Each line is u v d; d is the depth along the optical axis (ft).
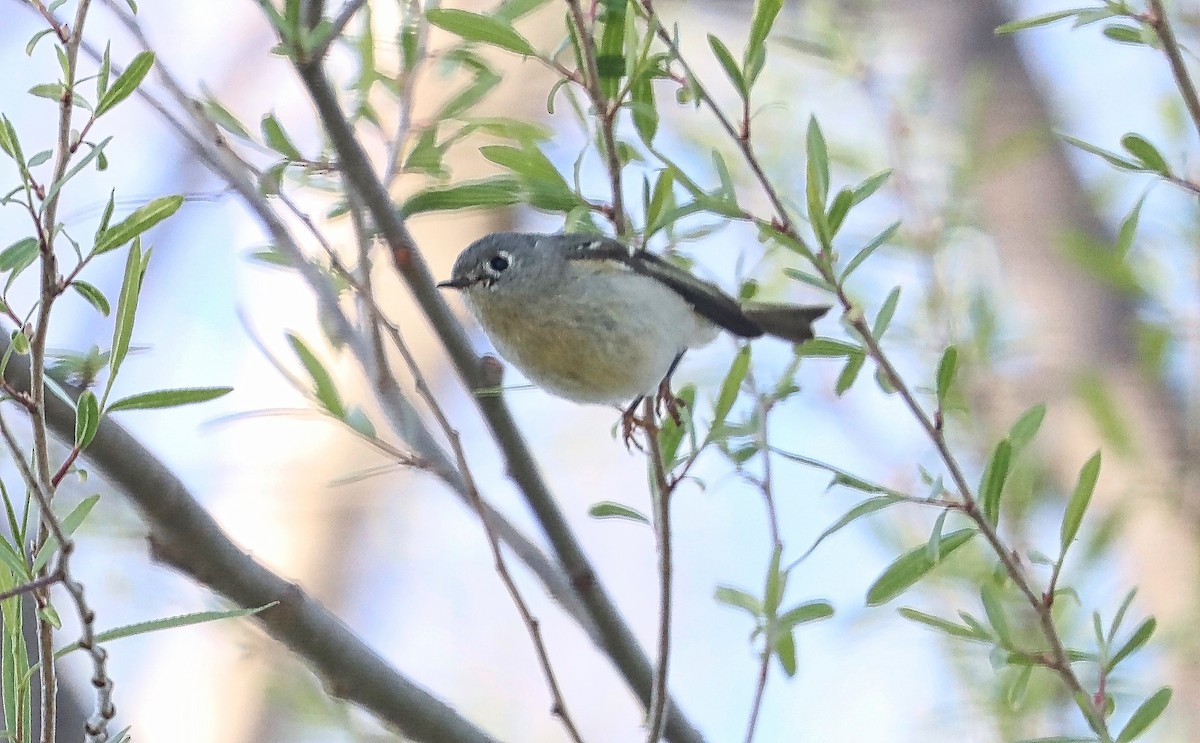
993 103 40.01
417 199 25.57
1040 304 36.73
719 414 24.02
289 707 31.81
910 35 42.68
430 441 26.68
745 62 23.04
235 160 25.22
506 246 32.12
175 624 17.93
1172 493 31.68
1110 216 38.27
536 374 32.81
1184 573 31.42
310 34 23.73
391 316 43.01
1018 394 34.91
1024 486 31.09
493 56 41.42
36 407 17.44
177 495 23.26
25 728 18.22
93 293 18.61
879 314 24.73
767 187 23.13
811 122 23.65
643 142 23.88
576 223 24.79
